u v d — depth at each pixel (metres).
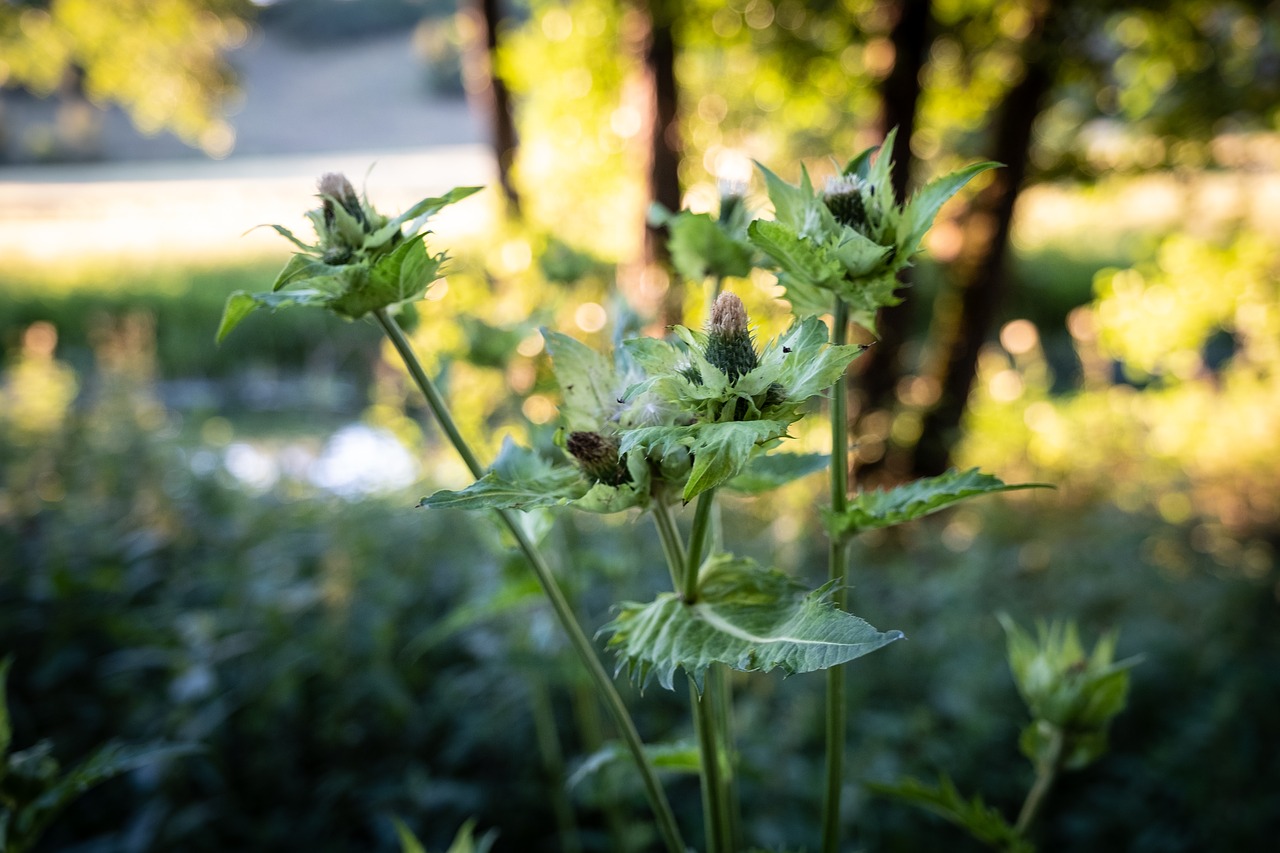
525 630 3.42
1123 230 17.97
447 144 50.00
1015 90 7.42
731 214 2.16
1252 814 4.18
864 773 3.84
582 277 3.78
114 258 21.78
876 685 4.66
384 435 7.74
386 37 70.12
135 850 3.54
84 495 5.91
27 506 5.77
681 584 1.43
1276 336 8.73
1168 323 8.70
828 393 1.53
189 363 15.78
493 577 4.23
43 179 39.38
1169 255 8.69
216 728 4.05
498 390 3.97
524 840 4.04
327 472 7.14
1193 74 7.83
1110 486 7.92
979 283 7.69
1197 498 8.13
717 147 8.20
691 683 1.28
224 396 14.16
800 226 1.59
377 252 1.52
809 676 4.53
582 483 1.43
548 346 1.50
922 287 10.58
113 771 1.74
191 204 30.88
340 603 4.49
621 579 3.40
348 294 1.48
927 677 4.72
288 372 15.48
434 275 1.52
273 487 6.64
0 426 7.19
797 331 1.33
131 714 4.19
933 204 1.49
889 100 7.09
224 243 24.53
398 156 45.81
